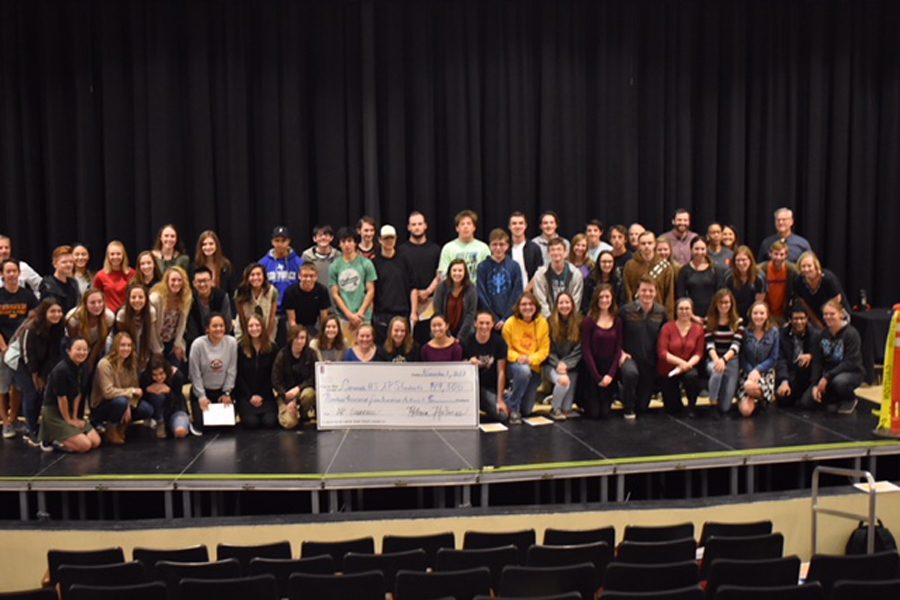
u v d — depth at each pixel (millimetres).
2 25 9844
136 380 7430
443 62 10391
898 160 11109
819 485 7441
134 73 9945
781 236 9328
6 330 7848
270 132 10195
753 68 10938
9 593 4348
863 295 10297
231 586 4496
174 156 10094
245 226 10227
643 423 7828
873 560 4902
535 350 7953
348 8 10195
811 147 11023
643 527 5711
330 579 4543
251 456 7012
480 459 6859
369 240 8805
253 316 7633
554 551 5133
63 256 7973
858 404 8430
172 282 7688
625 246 9078
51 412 7133
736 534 5773
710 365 7977
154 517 7266
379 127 10375
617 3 10539
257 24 10125
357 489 6992
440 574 4598
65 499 6750
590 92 10727
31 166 10094
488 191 10617
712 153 10906
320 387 7730
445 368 7691
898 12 10945
